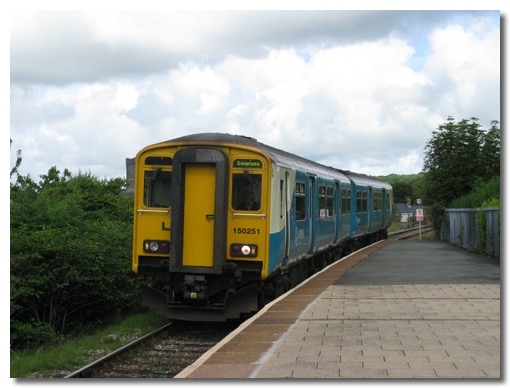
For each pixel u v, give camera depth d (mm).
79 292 16859
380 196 40188
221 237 13883
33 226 17328
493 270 20625
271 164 14281
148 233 14484
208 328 15602
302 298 14531
